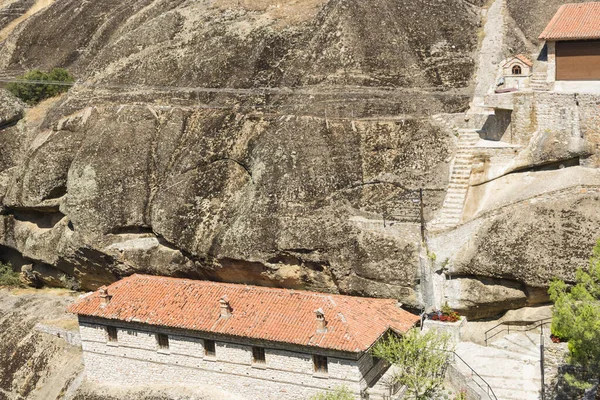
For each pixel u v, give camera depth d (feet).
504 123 119.24
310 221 116.78
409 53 131.23
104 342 121.90
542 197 107.24
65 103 156.56
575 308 85.97
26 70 186.70
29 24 197.77
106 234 134.92
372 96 125.80
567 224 104.17
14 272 163.02
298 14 145.59
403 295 113.19
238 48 143.33
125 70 154.61
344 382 104.47
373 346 104.63
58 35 188.75
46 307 146.92
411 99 125.29
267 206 119.24
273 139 123.34
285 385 109.09
